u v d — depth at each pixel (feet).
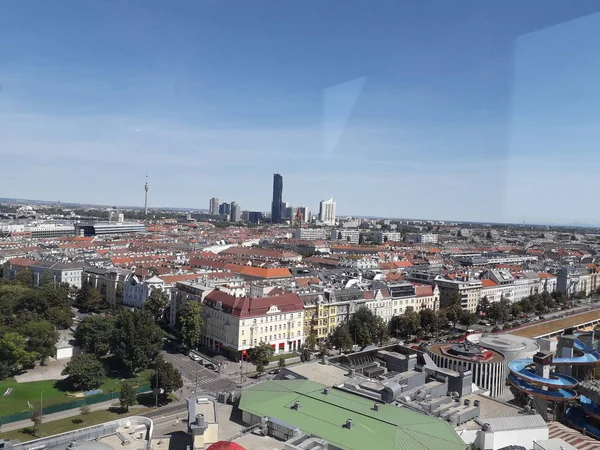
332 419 446.60
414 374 596.70
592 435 647.15
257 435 429.79
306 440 401.08
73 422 619.26
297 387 520.42
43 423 614.75
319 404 476.54
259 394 503.61
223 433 450.71
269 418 439.22
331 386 548.72
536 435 522.47
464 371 622.95
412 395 545.85
